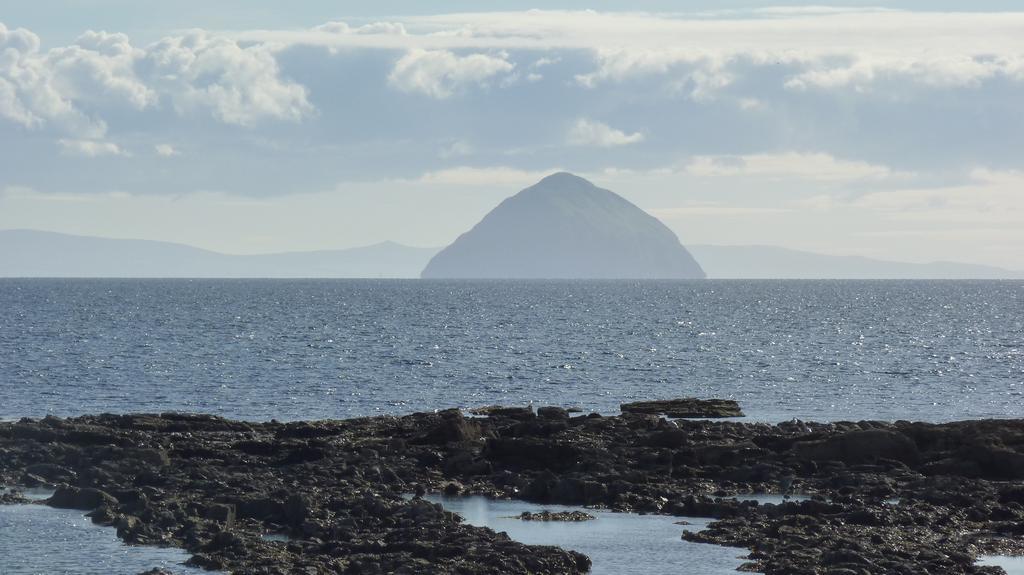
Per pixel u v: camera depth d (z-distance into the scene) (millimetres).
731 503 91688
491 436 122750
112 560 75062
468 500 97875
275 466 107562
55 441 115562
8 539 80688
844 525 83125
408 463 109125
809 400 183375
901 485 97625
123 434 118438
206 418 132000
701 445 112750
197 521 82625
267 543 76875
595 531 85500
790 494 97500
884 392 194625
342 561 71438
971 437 111188
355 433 125188
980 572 70125
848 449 108500
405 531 78312
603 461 106312
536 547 75438
